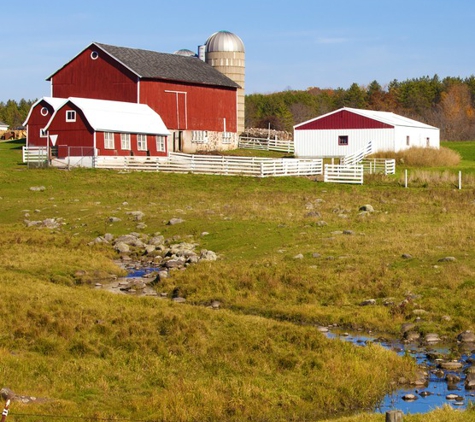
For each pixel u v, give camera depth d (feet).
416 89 512.22
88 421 45.52
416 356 61.57
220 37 293.43
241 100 297.12
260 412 49.42
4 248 104.06
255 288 81.82
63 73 244.42
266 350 59.47
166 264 96.43
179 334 62.03
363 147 231.09
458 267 83.71
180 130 247.09
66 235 116.57
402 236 103.30
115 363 56.49
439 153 218.38
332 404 51.44
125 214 129.59
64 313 67.31
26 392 50.14
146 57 248.11
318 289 79.77
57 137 200.54
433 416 45.73
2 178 172.76
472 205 132.98
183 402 49.19
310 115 497.87
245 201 143.43
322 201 141.38
